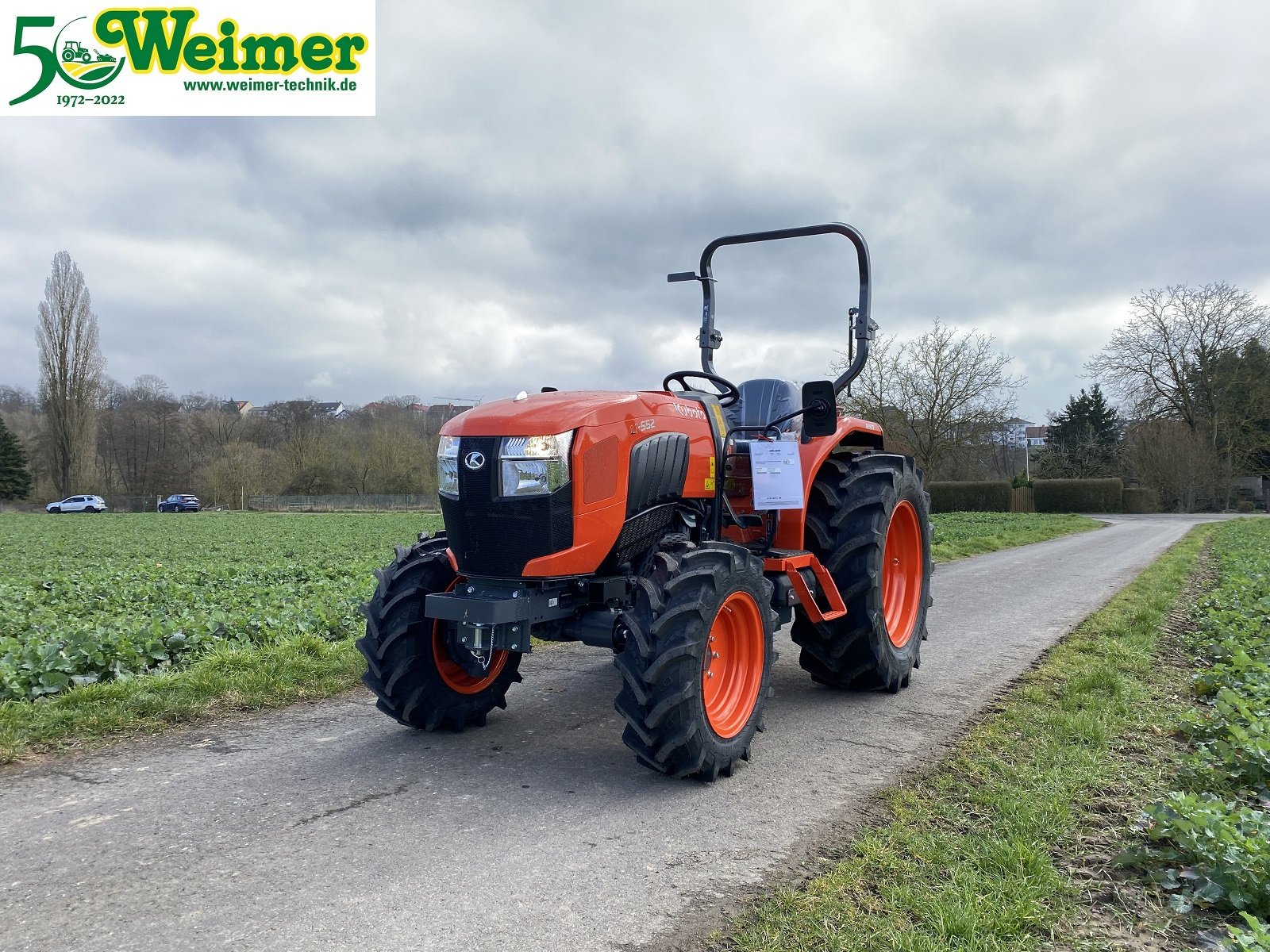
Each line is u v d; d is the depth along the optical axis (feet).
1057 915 8.23
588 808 10.94
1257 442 157.28
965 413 100.48
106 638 19.26
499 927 7.93
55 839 9.89
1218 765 12.11
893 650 17.17
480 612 11.69
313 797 11.30
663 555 12.15
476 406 13.50
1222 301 154.10
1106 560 49.60
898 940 7.58
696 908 8.32
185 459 241.76
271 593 30.76
